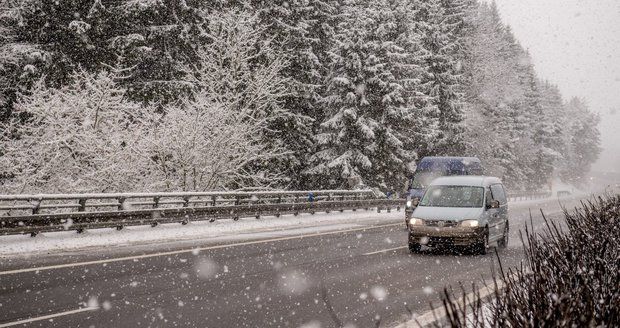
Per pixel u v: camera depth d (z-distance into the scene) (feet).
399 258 43.47
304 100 122.42
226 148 80.12
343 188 123.75
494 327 10.78
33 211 47.26
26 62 81.20
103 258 39.73
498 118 207.00
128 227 56.90
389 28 123.85
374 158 124.77
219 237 55.21
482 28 194.39
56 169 67.10
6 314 23.77
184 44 99.81
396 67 127.13
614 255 16.01
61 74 83.30
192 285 30.96
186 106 84.23
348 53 121.60
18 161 65.98
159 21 98.32
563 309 10.00
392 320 23.94
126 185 70.85
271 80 95.30
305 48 119.03
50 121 66.69
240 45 91.30
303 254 44.80
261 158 88.74
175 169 78.43
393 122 125.90
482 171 83.87
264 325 22.86
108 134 69.56
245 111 87.15
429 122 148.46
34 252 41.55
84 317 23.50
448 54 167.02
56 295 27.58
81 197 50.67
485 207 48.26
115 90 70.33
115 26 92.32
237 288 30.42
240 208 70.38
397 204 110.93
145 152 72.02
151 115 75.61
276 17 114.62
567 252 14.97
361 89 120.47
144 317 23.73
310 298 28.25
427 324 22.07
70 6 86.99
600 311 11.25
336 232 63.77
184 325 22.59
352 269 37.78
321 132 127.34
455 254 46.37
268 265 38.68
